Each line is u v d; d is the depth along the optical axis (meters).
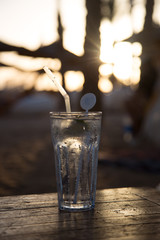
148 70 8.88
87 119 1.06
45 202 1.17
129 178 4.56
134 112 9.07
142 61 8.92
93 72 5.86
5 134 10.02
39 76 8.80
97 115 1.09
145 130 8.80
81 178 1.07
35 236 0.86
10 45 5.12
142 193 1.29
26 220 0.98
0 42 5.03
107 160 5.64
